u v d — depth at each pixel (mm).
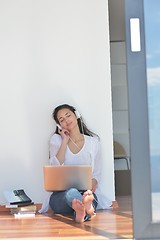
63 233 2785
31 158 4266
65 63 4332
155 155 2506
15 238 2668
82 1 4355
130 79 2514
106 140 4266
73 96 4312
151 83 2523
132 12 2531
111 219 3340
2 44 4328
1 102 4289
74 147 4008
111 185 4227
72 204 3246
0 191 4227
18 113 4289
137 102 2514
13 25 4340
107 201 4062
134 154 2500
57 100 4312
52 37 4340
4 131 4273
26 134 4277
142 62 2521
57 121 4074
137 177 2494
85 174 3572
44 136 4281
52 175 3576
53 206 3701
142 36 2529
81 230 2879
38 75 4324
